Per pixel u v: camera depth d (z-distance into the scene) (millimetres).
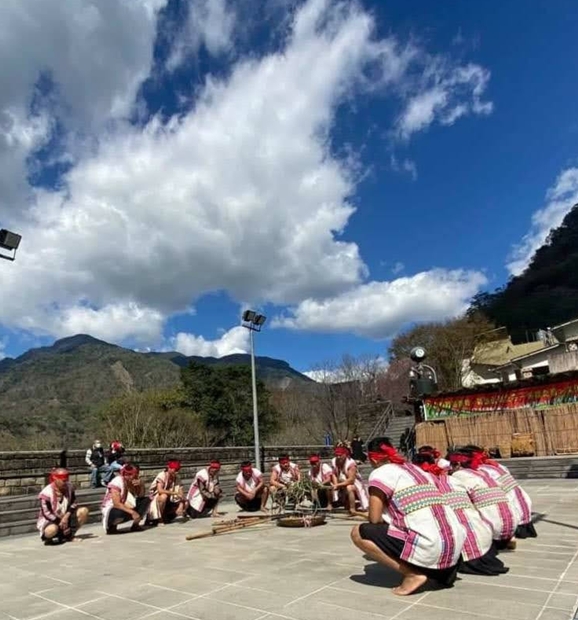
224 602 4199
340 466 9438
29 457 13008
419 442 20094
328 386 41719
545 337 39188
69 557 6750
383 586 4406
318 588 4457
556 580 4324
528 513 6074
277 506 10094
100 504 11305
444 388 41250
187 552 6590
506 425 18125
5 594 4910
